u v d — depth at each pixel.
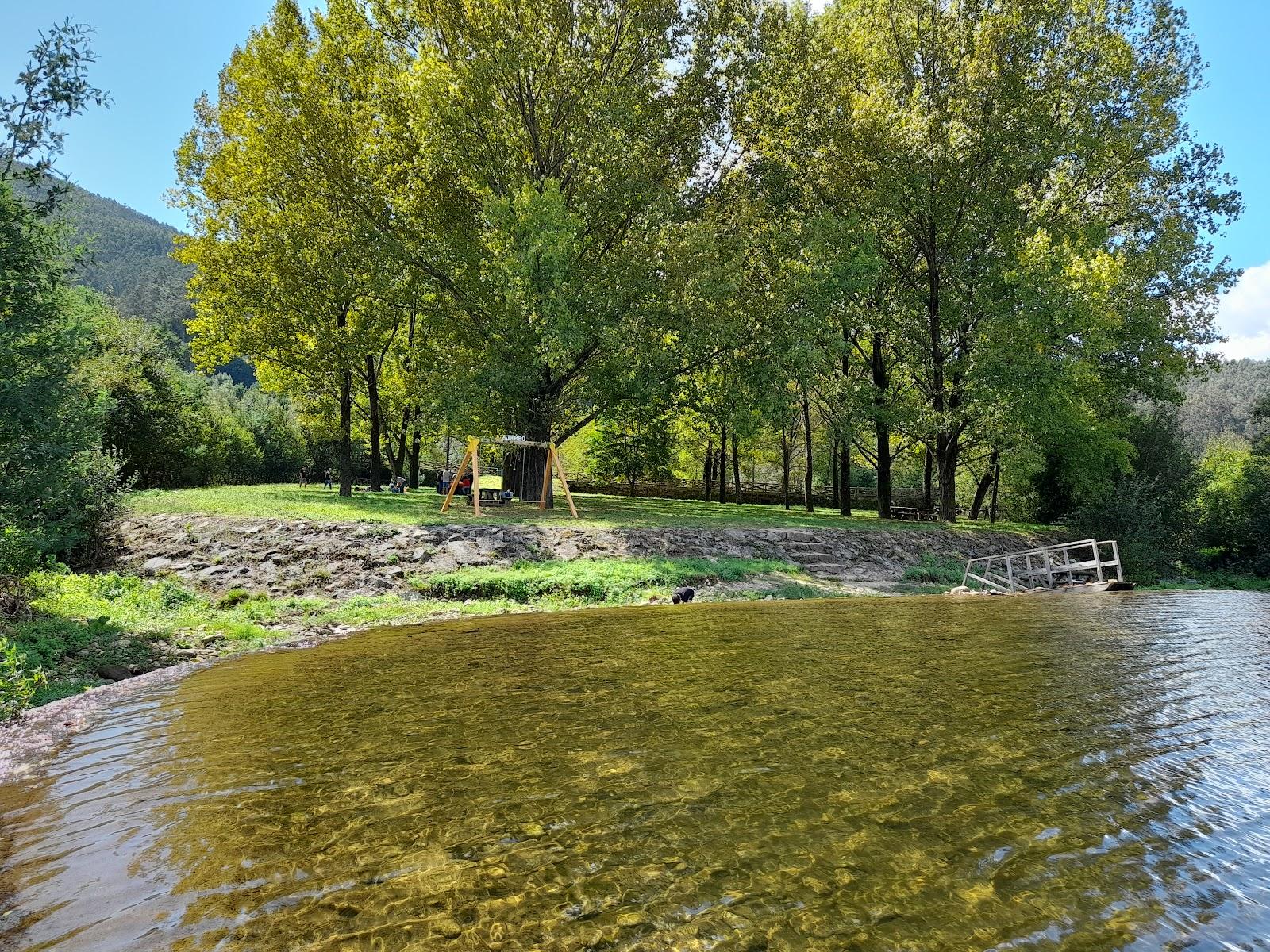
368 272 23.84
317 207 24.23
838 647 8.80
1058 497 32.50
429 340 29.27
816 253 24.56
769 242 26.33
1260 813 4.06
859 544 21.03
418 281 25.02
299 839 3.72
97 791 4.48
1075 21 26.95
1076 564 19.70
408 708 6.18
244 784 4.52
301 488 33.09
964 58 25.56
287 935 2.86
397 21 24.95
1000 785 4.40
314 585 13.43
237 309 24.20
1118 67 26.61
